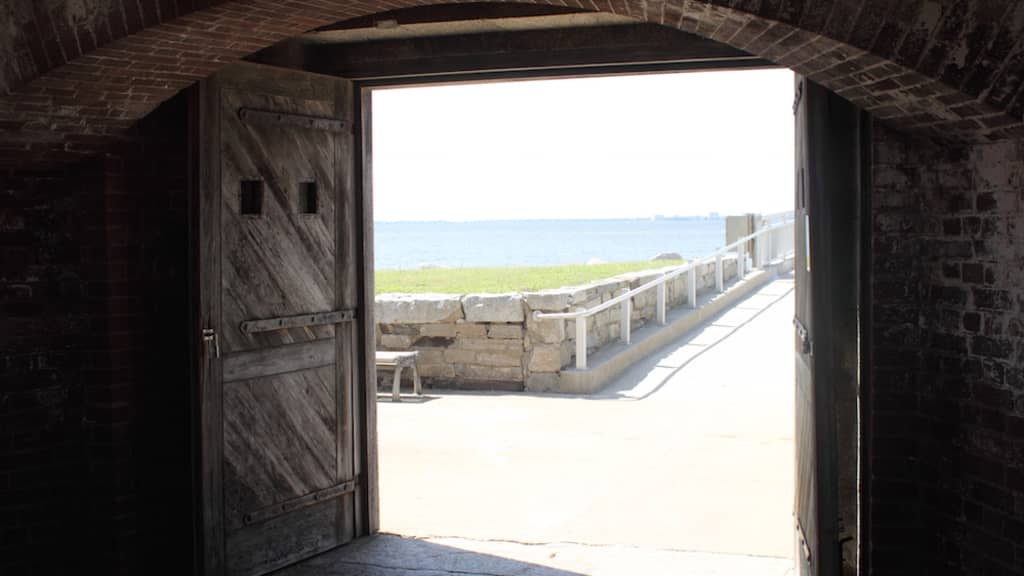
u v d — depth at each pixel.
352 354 6.30
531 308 11.34
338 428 6.18
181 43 4.45
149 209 5.38
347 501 6.28
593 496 7.20
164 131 5.42
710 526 6.46
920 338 4.42
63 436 5.36
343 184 6.17
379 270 20.70
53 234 5.30
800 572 5.24
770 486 7.32
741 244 18.02
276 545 5.77
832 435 4.58
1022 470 3.78
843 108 4.53
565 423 9.67
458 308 11.56
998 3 3.37
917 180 4.39
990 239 3.93
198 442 5.29
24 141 4.85
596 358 11.96
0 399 5.22
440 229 198.75
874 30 3.47
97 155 5.20
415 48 6.03
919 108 3.88
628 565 5.78
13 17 4.32
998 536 3.94
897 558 4.50
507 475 7.84
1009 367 3.84
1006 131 3.66
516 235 159.12
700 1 3.63
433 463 8.25
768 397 10.59
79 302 5.32
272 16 4.35
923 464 4.45
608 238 142.75
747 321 15.15
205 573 5.32
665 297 14.64
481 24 5.68
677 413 10.00
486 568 5.79
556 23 5.68
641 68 5.74
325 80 6.00
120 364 5.31
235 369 5.47
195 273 5.23
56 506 5.38
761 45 3.99
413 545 6.21
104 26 4.25
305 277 5.91
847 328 4.56
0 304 5.21
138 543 5.43
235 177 5.43
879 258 4.45
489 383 11.54
